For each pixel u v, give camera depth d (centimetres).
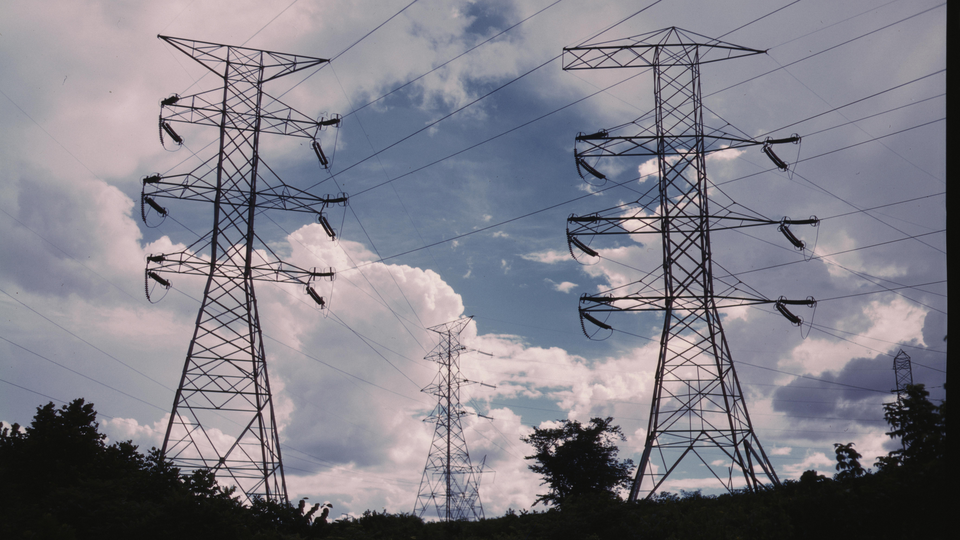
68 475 2308
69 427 2441
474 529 3478
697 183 3366
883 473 1700
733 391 3081
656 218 3369
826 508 1728
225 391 3172
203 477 2375
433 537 3281
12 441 2386
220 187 3478
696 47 3519
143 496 2283
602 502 2884
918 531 1545
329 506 2686
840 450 1806
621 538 2602
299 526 2573
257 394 3216
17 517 1983
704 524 2289
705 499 2991
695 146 3412
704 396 3061
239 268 3391
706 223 3300
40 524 1716
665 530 2495
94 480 2234
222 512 2206
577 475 5212
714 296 3228
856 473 1788
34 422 2433
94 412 2547
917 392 1641
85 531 2023
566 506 3003
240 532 2173
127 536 2023
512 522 3331
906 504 1587
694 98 3472
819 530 1736
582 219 3391
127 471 2452
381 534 3155
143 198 3419
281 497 3125
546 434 5494
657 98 3503
